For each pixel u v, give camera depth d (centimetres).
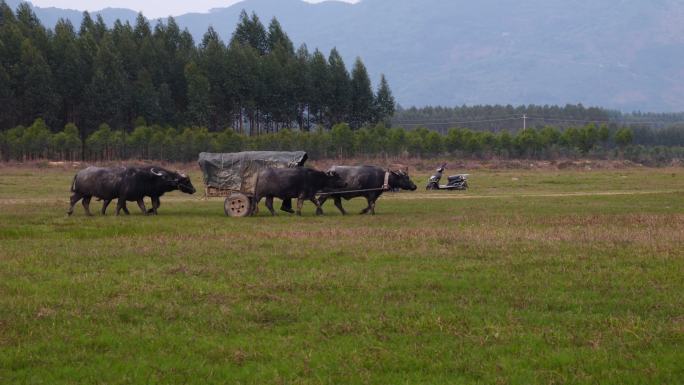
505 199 3262
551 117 15950
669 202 3027
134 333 876
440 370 764
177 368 767
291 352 812
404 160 7894
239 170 2466
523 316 945
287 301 1019
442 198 3353
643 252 1417
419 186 4353
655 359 783
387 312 965
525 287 1105
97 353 812
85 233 1753
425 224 2045
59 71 8188
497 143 8638
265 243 1558
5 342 834
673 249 1446
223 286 1108
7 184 4084
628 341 842
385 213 2542
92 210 2653
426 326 902
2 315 937
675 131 15738
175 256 1387
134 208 2777
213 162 2466
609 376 738
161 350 822
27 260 1334
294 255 1392
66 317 934
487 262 1320
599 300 1023
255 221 2173
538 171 6981
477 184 4541
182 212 2569
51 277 1186
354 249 1466
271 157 2483
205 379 741
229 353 808
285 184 2389
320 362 782
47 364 777
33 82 7712
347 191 2469
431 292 1073
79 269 1253
